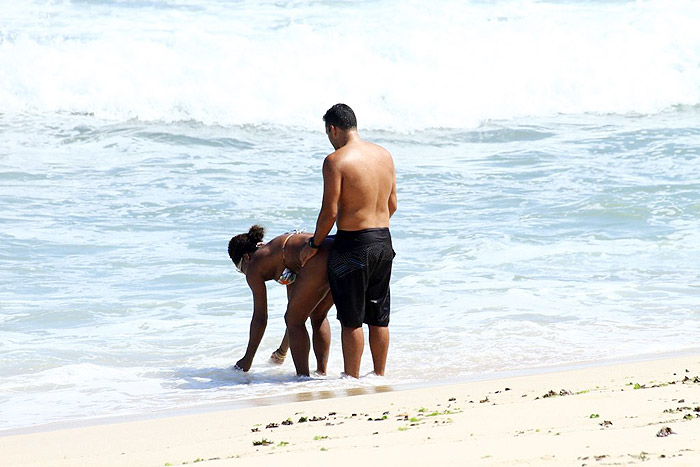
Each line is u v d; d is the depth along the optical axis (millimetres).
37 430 19359
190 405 21531
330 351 27547
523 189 51781
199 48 72375
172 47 72312
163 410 21094
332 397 21531
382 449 13969
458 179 54469
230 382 24078
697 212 46281
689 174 53750
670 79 76062
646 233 43000
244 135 64500
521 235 42781
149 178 53562
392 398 20188
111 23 77125
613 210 46812
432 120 70125
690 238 41938
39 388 23453
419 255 39625
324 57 73188
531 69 75500
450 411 17594
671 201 48156
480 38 78062
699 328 28688
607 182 52406
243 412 19688
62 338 28719
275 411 19531
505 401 18594
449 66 74375
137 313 31859
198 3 83562
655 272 36562
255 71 70750
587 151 61031
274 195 50531
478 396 19625
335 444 14930
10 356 26562
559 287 34438
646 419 15242
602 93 74875
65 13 79188
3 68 68000
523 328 28984
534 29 80250
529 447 13258
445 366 24969
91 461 15445
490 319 30188
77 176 53844
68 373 24797
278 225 45312
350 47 74438
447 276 36281
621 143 62906
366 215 23453
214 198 49531
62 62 69312
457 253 39906
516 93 73812
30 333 29312
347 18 80812
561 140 64688
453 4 85562
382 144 65188
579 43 78438
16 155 57969
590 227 44219
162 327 30094
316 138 64750
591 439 13570
